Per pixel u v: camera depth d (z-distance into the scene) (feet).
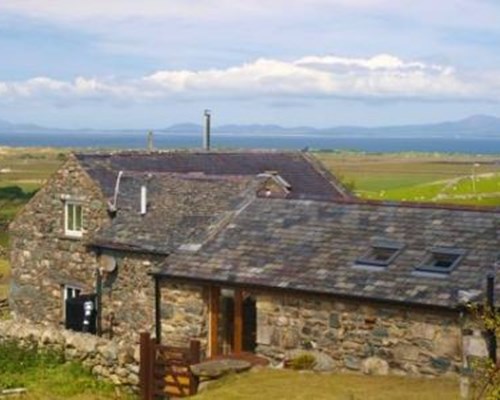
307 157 130.52
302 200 86.43
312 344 72.54
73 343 77.71
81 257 97.19
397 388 61.62
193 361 68.54
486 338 61.26
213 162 118.62
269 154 126.41
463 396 56.75
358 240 77.00
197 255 82.64
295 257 77.15
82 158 100.83
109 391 73.72
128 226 93.40
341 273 72.74
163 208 94.43
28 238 103.86
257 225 84.64
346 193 124.77
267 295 75.10
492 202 236.22
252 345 80.48
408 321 67.36
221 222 87.04
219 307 80.59
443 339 65.51
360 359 69.87
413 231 76.07
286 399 59.11
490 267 67.87
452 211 77.25
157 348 69.87
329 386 62.44
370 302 68.90
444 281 67.72
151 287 87.92
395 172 461.37
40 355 79.05
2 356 79.25
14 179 358.23
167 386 69.05
